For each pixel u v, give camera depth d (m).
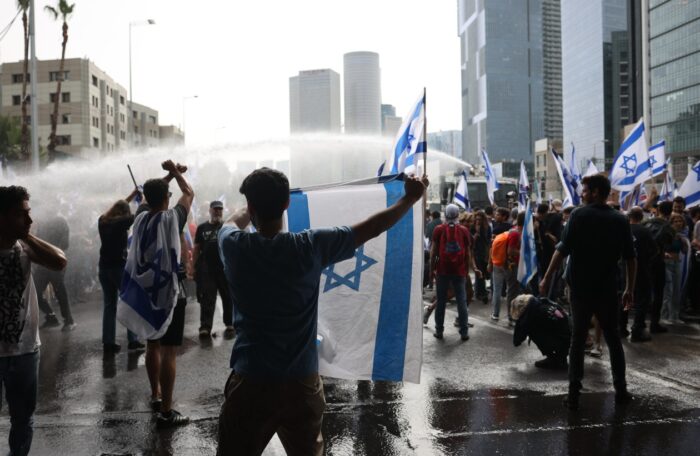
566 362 6.94
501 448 4.50
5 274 3.60
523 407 5.46
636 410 5.34
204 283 8.91
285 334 2.58
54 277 9.65
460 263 8.60
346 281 3.66
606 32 179.62
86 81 88.81
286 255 2.57
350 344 3.62
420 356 3.57
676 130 114.81
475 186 30.62
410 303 3.62
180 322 5.07
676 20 113.50
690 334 8.88
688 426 4.93
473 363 7.21
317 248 2.62
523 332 6.98
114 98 101.19
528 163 146.62
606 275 5.34
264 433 2.64
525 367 7.00
